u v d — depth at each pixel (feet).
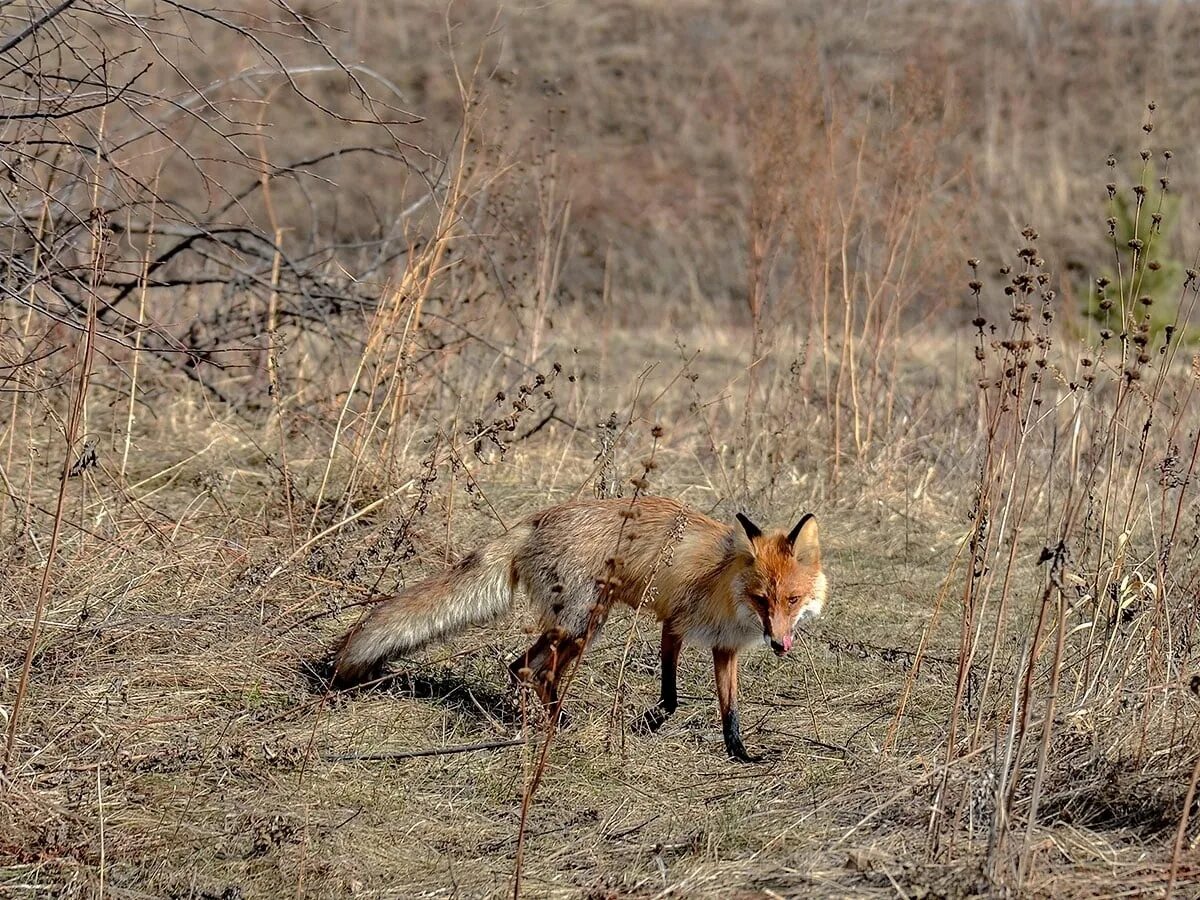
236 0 76.28
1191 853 22.67
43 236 41.06
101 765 26.11
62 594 33.45
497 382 53.36
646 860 23.95
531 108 140.67
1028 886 21.40
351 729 29.19
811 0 161.17
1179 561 37.70
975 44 153.58
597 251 121.60
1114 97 144.05
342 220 117.91
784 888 22.17
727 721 29.43
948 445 53.16
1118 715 27.02
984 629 37.17
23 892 22.41
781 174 56.95
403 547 37.91
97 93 30.40
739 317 108.58
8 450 42.11
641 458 49.85
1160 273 71.82
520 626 35.45
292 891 22.89
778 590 28.81
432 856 24.30
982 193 118.73
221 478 42.86
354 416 47.37
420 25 157.28
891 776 26.55
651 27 161.89
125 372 42.11
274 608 34.71
